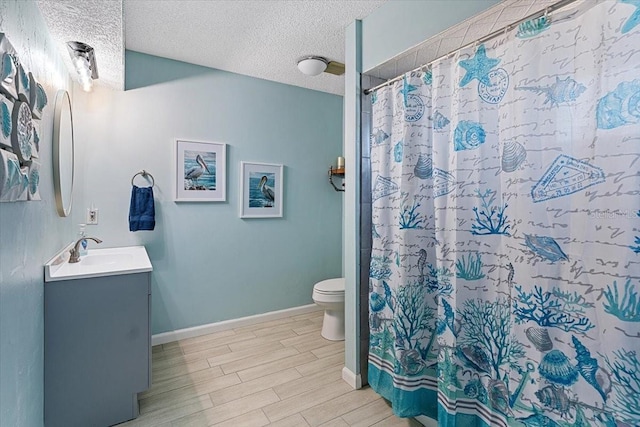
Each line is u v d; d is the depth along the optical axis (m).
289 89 3.14
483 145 1.32
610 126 0.94
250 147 2.93
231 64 2.64
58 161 1.63
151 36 2.18
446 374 1.40
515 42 1.17
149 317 1.73
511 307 1.21
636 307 0.89
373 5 1.81
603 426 0.95
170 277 2.59
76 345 1.56
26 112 1.06
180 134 2.59
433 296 1.64
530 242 1.13
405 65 1.82
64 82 1.90
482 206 1.33
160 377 2.06
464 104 1.37
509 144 1.20
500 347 1.27
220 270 2.82
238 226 2.90
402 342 1.62
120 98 2.37
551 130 1.08
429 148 1.62
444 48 1.61
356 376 1.96
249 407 1.77
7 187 0.88
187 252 2.66
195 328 2.70
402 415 1.58
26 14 1.17
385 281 1.81
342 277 3.53
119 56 1.85
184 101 2.60
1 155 0.84
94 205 2.29
